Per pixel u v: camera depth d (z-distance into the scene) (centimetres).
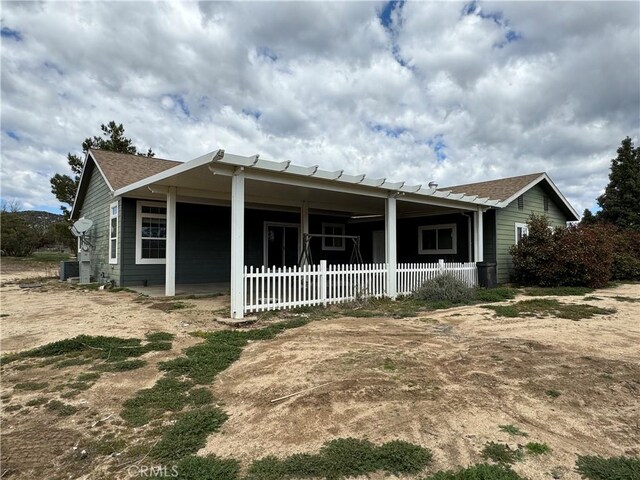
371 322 666
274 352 479
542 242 1266
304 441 263
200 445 259
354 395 341
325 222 1653
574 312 756
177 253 1243
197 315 724
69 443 262
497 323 659
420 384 367
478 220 1240
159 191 959
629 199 2186
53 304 863
